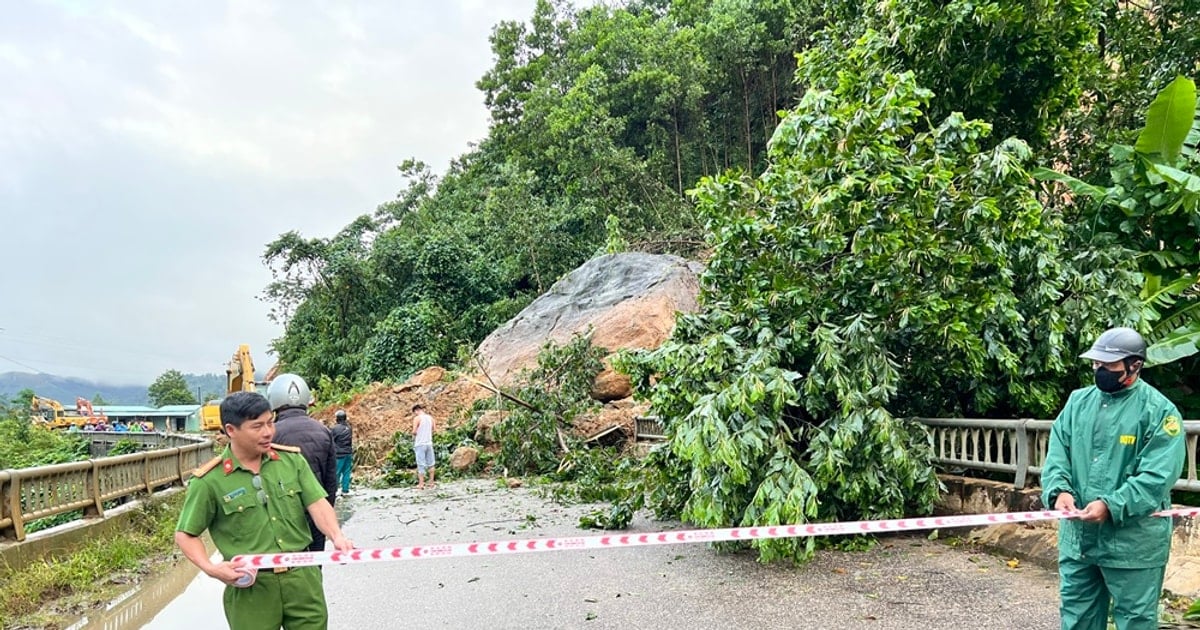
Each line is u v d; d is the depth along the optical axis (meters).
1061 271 7.11
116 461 8.79
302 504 3.31
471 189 36.31
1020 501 6.32
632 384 8.36
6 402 43.75
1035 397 7.14
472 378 18.00
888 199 7.04
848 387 6.49
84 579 6.52
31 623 5.54
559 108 28.86
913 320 6.96
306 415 4.75
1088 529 3.40
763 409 6.49
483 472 14.85
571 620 5.13
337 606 5.74
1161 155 7.69
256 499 3.15
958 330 6.67
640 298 17.41
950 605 5.00
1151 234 8.15
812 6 22.08
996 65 8.66
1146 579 3.26
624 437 14.91
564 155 28.42
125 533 8.29
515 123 36.75
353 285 27.98
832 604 5.16
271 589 3.07
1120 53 10.72
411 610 5.55
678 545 7.19
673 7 31.75
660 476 7.70
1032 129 9.44
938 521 3.76
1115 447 3.35
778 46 26.09
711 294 7.94
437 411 17.92
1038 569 5.68
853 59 9.52
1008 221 7.07
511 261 27.78
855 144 7.10
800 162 7.27
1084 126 9.67
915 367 7.52
